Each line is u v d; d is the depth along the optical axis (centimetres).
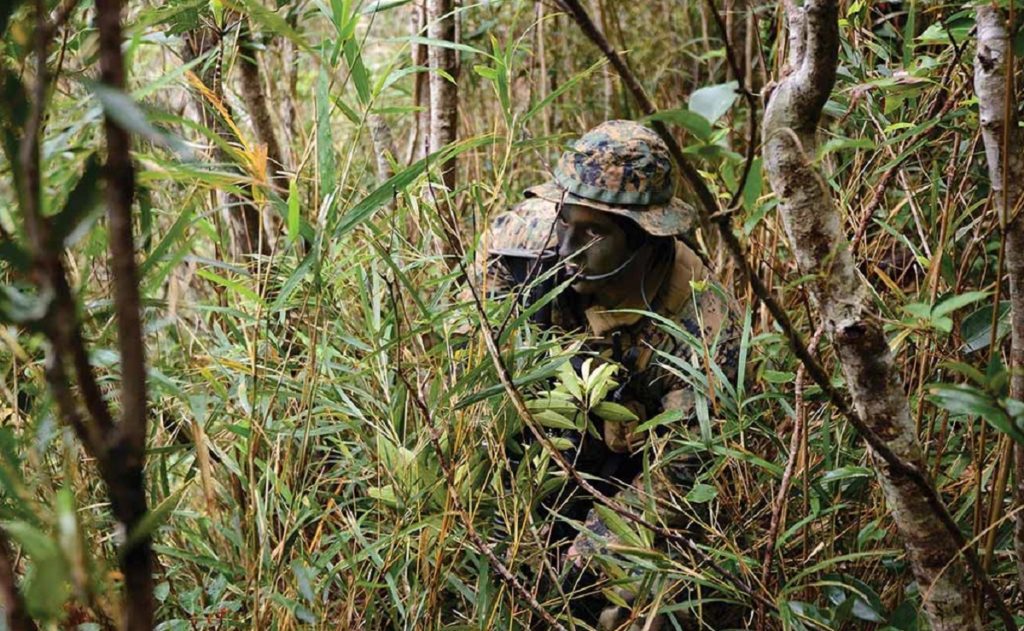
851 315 95
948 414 133
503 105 132
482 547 123
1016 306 105
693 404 165
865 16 163
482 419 137
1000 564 136
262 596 116
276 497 122
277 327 140
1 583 53
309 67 277
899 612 120
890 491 101
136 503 51
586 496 154
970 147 149
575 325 173
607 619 154
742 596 134
